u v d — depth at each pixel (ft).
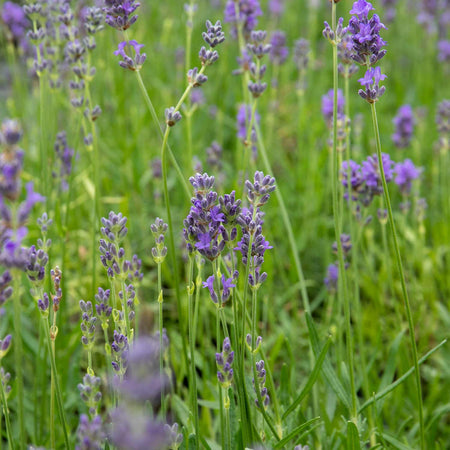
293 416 10.30
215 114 24.17
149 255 18.70
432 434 11.23
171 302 16.84
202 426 11.93
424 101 28.25
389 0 28.86
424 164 24.17
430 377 14.80
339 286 12.26
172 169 22.06
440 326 16.39
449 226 18.20
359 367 12.99
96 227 13.84
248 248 8.32
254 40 12.71
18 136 6.34
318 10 35.58
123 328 8.93
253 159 15.42
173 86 26.71
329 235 20.06
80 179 17.81
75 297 16.52
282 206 13.48
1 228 6.77
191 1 15.15
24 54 20.04
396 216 20.01
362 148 24.63
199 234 8.13
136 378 4.97
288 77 28.43
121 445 5.09
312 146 21.35
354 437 9.16
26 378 13.66
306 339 15.83
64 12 12.87
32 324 14.28
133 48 10.65
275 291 17.80
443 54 27.30
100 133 22.08
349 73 12.03
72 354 12.88
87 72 12.88
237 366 8.80
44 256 8.21
